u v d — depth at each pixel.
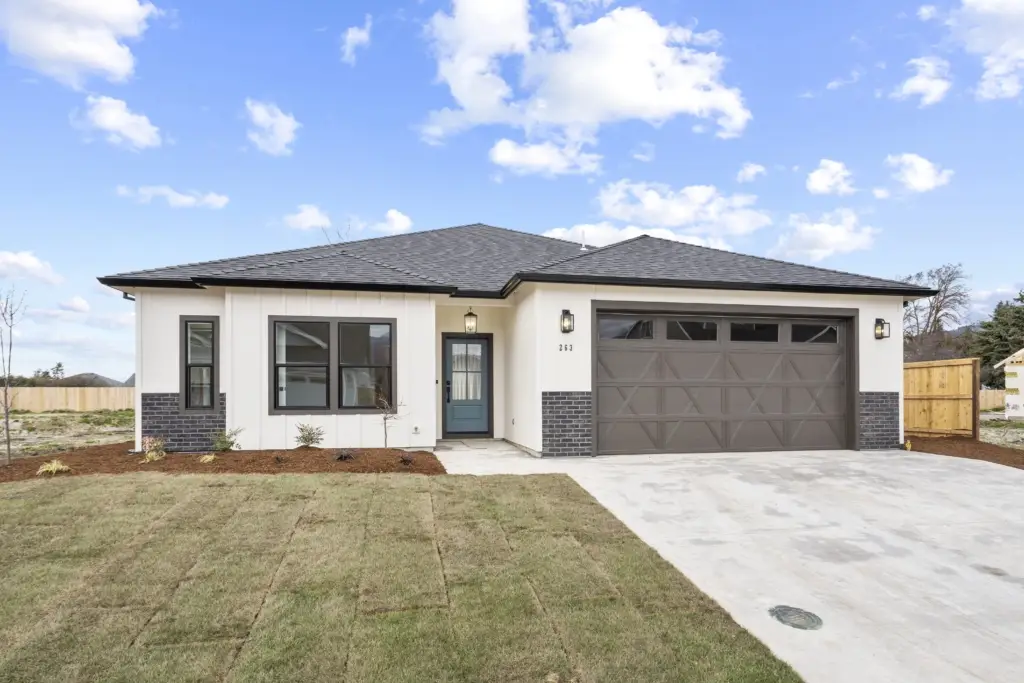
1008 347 30.78
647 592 4.34
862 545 5.55
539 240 16.30
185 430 10.20
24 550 4.78
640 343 10.23
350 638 3.62
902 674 3.39
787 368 10.77
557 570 4.65
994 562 5.18
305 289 9.82
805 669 3.42
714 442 10.40
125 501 5.91
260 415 9.66
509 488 6.90
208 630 3.69
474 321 11.57
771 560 5.15
